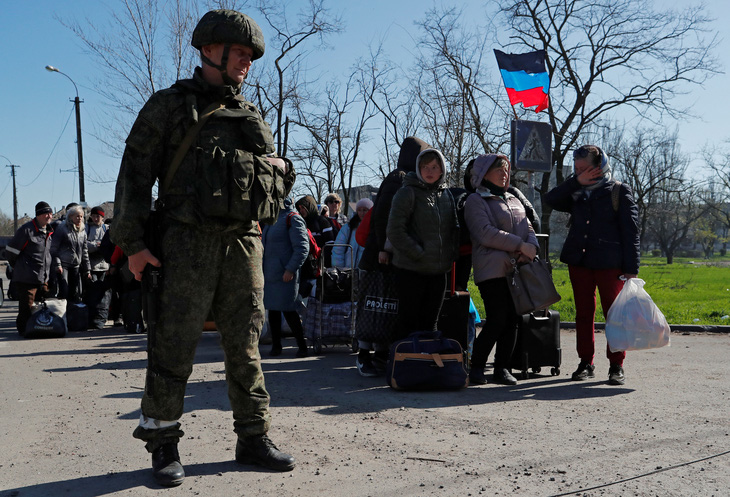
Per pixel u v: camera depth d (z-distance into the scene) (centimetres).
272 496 309
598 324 988
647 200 4972
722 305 1470
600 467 347
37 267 1010
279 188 339
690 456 365
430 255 582
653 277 3544
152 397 327
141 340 952
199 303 326
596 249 598
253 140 326
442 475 337
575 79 2870
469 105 2289
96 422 460
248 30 326
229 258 333
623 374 592
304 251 765
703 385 574
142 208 318
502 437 410
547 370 674
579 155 604
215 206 314
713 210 8194
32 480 339
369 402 518
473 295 1531
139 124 315
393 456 371
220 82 328
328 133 2906
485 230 585
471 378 597
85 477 342
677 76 2752
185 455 375
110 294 1169
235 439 409
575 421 450
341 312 789
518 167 817
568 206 627
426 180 587
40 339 972
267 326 884
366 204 833
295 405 508
